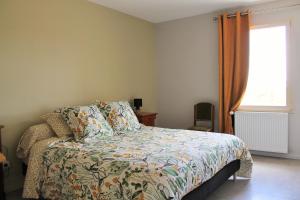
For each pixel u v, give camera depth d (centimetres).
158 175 176
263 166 360
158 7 418
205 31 462
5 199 254
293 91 388
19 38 294
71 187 215
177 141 272
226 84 430
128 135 309
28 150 274
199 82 476
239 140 304
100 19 399
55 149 247
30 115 307
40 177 246
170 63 509
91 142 269
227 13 432
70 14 352
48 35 324
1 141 271
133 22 466
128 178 183
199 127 444
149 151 228
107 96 413
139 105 445
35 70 311
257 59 421
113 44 424
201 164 215
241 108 434
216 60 454
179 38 493
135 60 472
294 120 390
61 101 342
